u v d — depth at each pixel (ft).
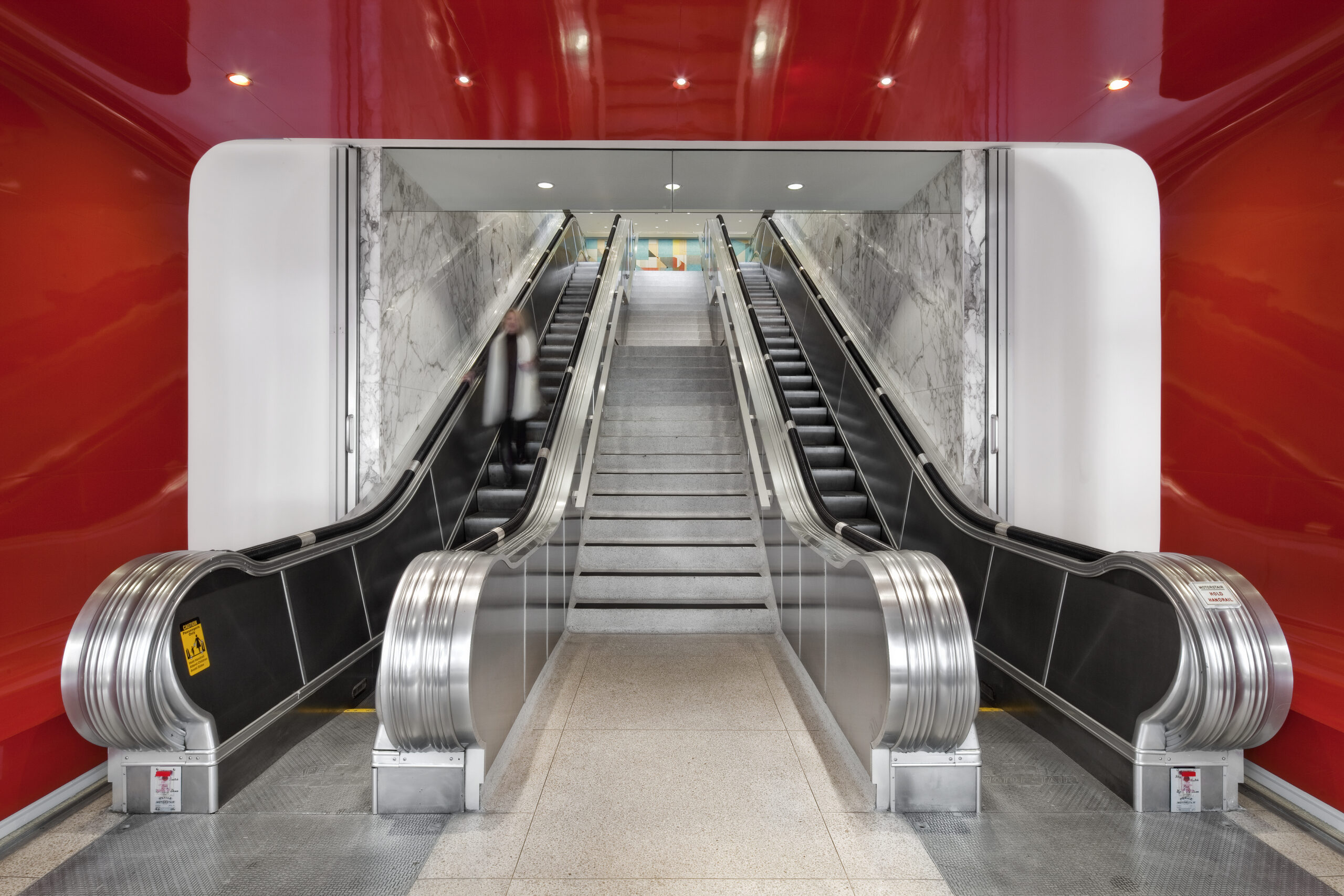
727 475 20.72
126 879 7.02
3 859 7.36
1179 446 12.25
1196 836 7.86
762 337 23.08
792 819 8.16
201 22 9.25
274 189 15.34
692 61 10.71
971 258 15.21
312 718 10.88
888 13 9.23
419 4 8.99
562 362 25.80
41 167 10.30
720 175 16.67
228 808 8.43
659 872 7.13
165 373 12.93
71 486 10.87
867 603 9.05
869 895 6.77
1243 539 10.94
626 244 36.68
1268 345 10.47
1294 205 10.01
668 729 10.64
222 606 9.02
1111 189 15.15
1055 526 15.30
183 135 12.75
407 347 17.16
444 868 7.19
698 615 15.84
